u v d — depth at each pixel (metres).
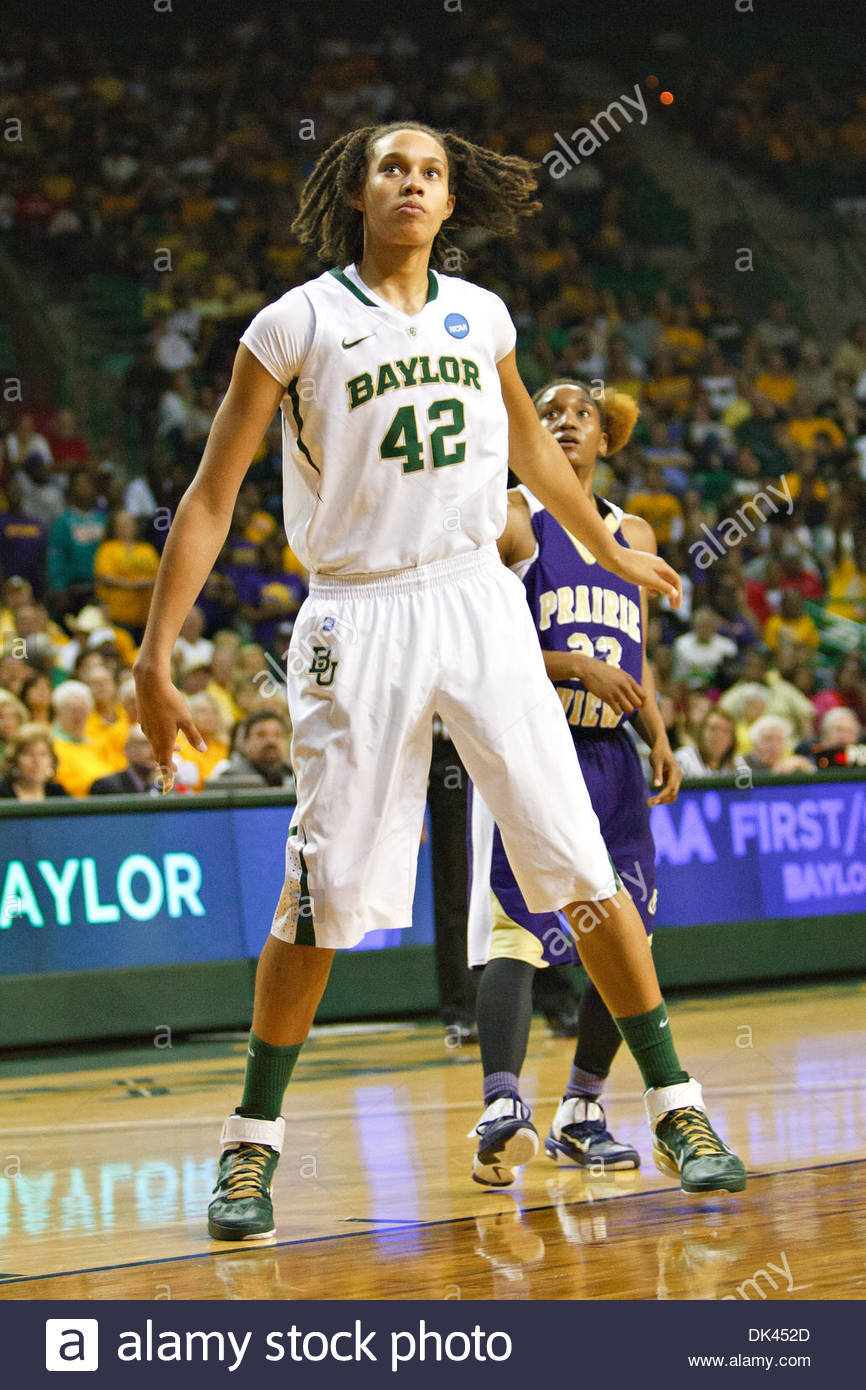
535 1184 4.07
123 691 10.81
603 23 24.11
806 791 9.44
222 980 7.97
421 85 22.33
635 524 4.75
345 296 3.55
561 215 21.20
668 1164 3.83
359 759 3.49
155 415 17.38
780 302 21.48
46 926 7.64
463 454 3.56
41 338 18.78
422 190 3.54
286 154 20.86
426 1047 7.33
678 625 14.71
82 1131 5.36
